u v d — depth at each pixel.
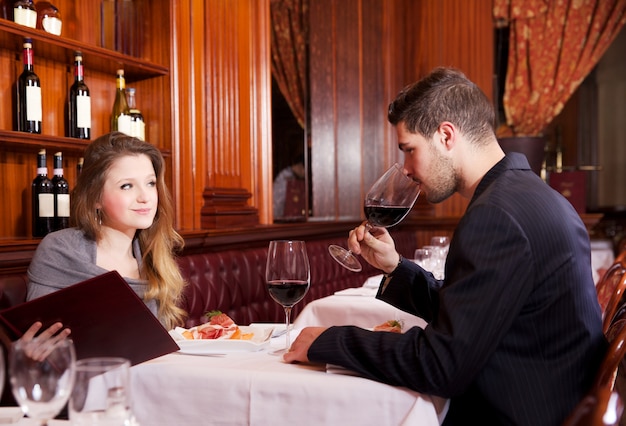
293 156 5.64
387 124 7.14
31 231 3.23
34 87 2.98
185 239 3.53
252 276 3.96
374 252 1.93
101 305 1.43
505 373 1.47
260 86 4.68
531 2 7.35
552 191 1.58
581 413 0.60
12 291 2.58
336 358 1.48
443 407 1.53
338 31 6.32
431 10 7.49
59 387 0.95
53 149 3.27
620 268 3.18
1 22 2.79
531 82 7.47
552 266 1.46
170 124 3.78
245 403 1.48
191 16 3.94
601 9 7.32
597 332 1.51
